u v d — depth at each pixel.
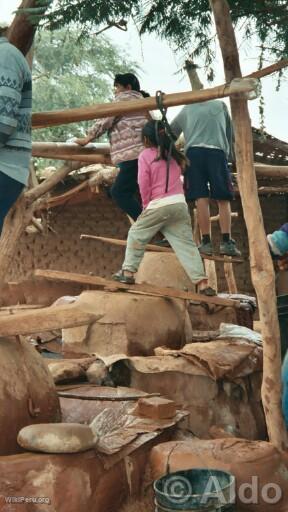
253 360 5.75
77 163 6.37
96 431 4.08
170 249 7.12
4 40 3.81
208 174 6.45
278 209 13.89
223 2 4.35
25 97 3.90
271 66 4.25
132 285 6.32
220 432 5.34
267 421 4.42
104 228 14.09
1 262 4.35
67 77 17.92
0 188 3.84
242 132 4.36
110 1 4.20
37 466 3.72
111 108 4.20
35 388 4.26
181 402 5.65
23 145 3.90
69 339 6.45
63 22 4.21
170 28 4.60
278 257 3.72
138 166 6.05
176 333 6.56
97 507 3.90
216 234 13.73
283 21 4.65
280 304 4.77
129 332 6.20
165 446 4.33
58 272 6.37
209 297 6.32
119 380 5.83
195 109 6.43
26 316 4.09
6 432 3.95
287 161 11.33
